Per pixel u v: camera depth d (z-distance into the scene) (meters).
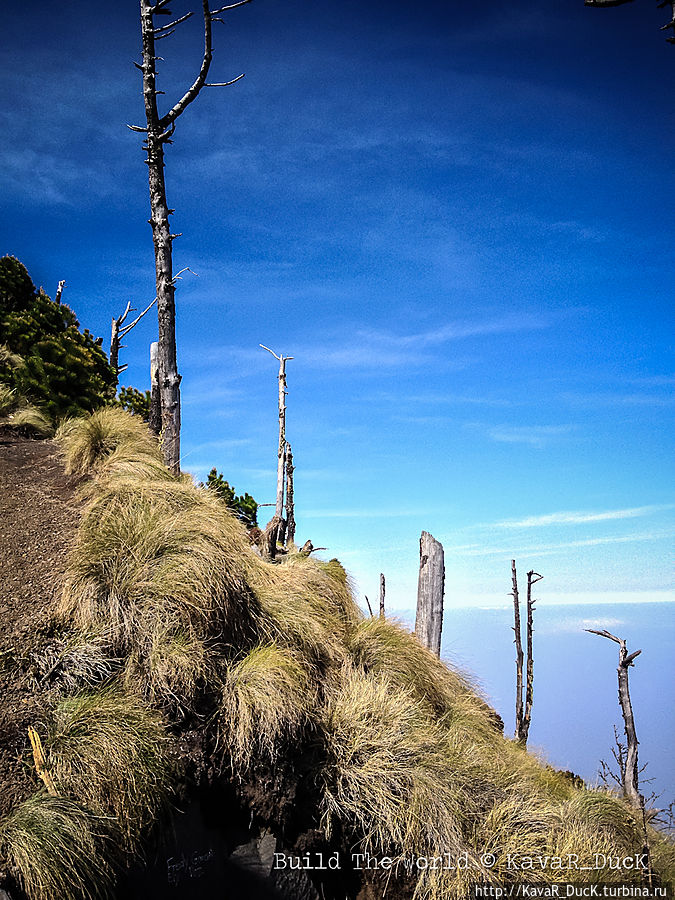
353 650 7.19
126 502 6.14
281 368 13.52
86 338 14.74
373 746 5.70
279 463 13.30
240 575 5.99
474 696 8.49
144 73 8.28
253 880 4.72
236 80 8.21
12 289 15.15
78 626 5.21
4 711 4.47
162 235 8.41
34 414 10.48
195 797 4.77
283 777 5.17
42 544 6.29
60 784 4.09
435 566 9.50
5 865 3.59
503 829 5.66
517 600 11.38
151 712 4.80
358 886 5.18
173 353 8.50
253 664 5.35
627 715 8.07
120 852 4.06
